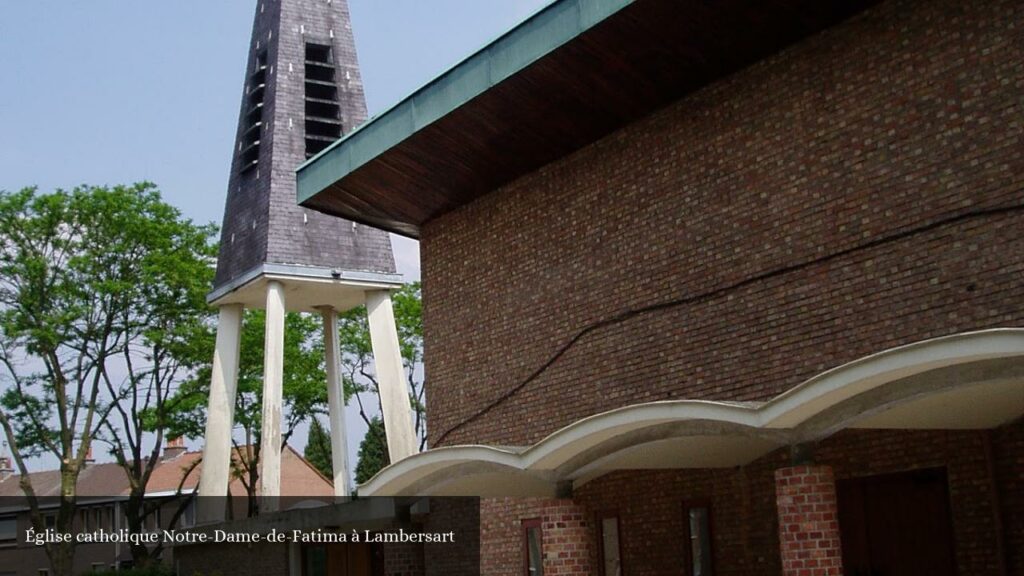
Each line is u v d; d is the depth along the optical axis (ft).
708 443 48.93
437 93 62.85
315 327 148.36
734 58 54.03
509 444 66.85
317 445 234.38
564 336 63.72
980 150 44.60
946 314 45.03
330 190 72.33
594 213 62.59
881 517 51.98
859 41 49.47
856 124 49.32
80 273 124.77
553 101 59.82
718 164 55.52
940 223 45.60
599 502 65.46
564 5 54.54
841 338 48.88
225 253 115.44
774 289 52.08
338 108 118.01
